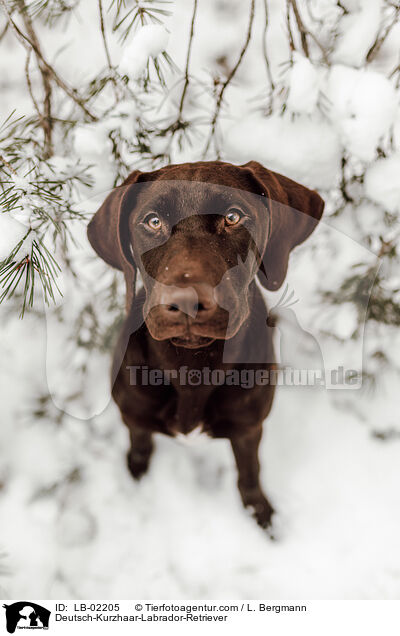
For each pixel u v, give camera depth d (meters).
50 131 2.58
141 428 2.30
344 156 2.38
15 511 2.71
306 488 2.79
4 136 2.64
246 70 3.62
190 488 2.80
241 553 2.65
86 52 3.49
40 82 3.46
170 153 2.62
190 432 2.18
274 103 2.62
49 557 2.61
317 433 2.83
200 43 3.71
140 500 2.77
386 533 2.69
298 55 2.26
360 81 2.20
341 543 2.66
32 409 2.82
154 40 2.12
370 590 2.55
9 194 2.10
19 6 2.41
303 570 2.61
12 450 2.84
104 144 2.45
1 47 3.64
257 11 3.78
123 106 2.50
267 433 2.82
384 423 2.86
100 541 2.66
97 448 2.86
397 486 2.79
